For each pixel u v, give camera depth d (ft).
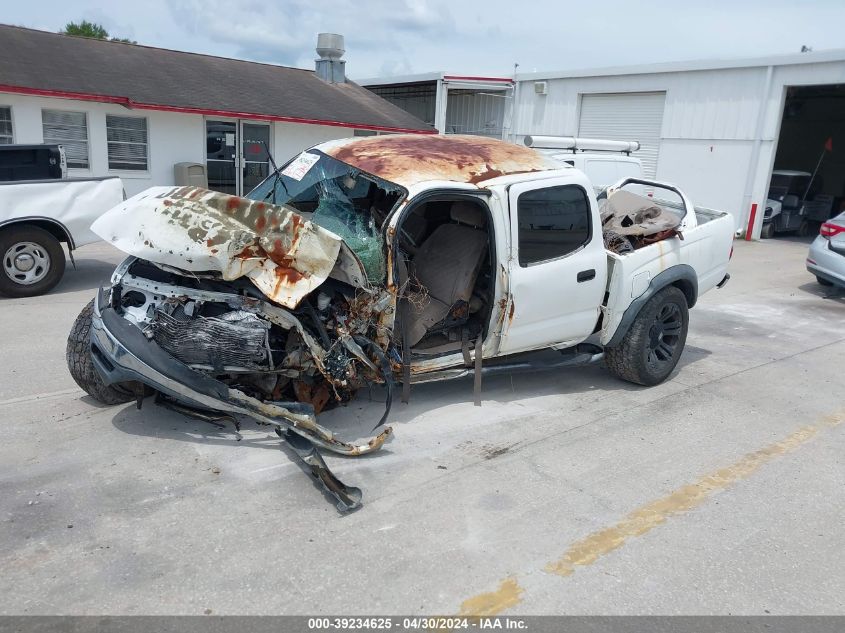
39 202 28.43
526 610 10.05
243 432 15.52
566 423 17.22
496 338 16.85
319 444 14.19
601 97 71.67
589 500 13.37
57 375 18.92
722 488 14.15
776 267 46.14
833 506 13.61
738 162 61.57
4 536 11.33
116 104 51.60
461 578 10.71
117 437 15.06
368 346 14.65
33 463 13.79
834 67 54.54
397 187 15.34
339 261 14.23
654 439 16.52
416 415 17.10
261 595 10.14
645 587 10.71
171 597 10.01
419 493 13.32
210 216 13.48
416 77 78.64
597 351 19.66
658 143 67.67
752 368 22.98
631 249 19.45
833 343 26.89
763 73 58.90
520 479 14.08
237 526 11.90
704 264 21.49
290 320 13.76
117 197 30.53
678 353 20.88
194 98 54.54
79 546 11.15
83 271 34.53
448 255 17.33
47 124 49.37
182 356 13.34
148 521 11.94
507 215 16.16
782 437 17.02
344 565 10.93
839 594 10.80
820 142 84.48
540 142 40.78
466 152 17.37
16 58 50.49
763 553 11.83
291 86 67.00
